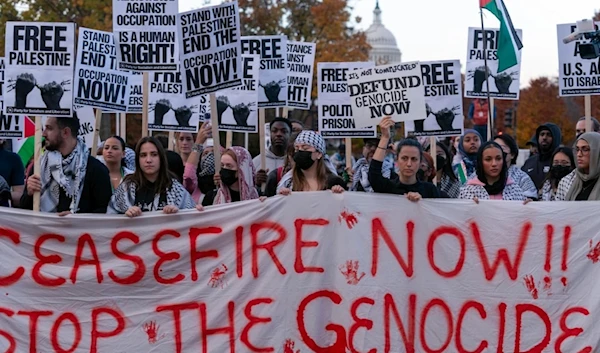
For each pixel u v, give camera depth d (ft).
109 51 34.71
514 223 22.24
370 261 22.18
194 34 27.20
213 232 22.03
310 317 22.12
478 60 40.11
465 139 34.37
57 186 23.39
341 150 66.23
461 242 22.26
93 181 23.81
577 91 36.01
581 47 33.60
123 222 21.85
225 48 27.14
